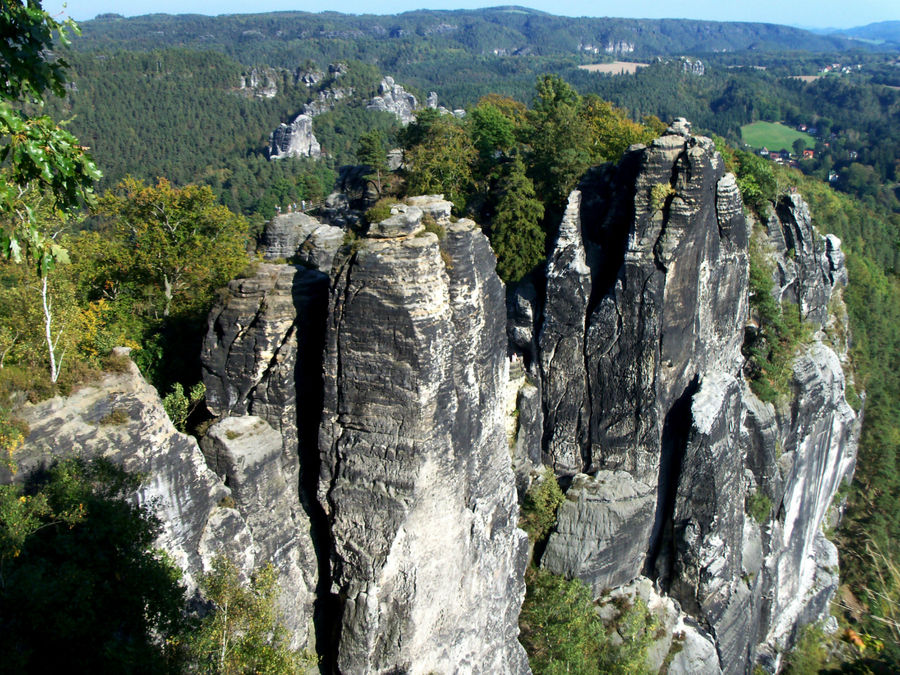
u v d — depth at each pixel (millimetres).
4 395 25328
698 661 50312
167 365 43656
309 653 34000
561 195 57688
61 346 28203
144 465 28406
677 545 52250
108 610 22359
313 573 35594
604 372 51312
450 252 34531
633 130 76000
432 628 34469
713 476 50375
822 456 68938
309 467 35625
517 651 42312
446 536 34281
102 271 49250
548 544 49750
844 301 92938
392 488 32719
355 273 31141
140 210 50688
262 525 33594
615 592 51438
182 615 26078
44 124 15727
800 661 63906
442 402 32688
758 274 62750
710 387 51781
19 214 17234
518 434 50562
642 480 51844
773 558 60938
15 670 18688
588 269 51219
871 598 30875
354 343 31766
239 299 35531
